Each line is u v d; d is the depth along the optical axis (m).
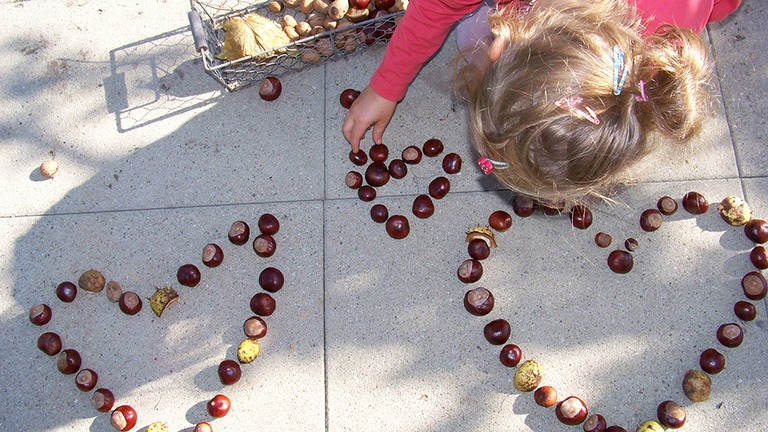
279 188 2.41
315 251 2.34
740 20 2.50
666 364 2.20
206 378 2.24
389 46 2.00
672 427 2.12
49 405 2.23
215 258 2.29
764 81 2.44
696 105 1.54
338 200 2.39
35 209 2.42
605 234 2.29
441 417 2.18
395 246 2.34
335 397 2.21
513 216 2.34
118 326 2.30
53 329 2.30
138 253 2.36
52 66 2.56
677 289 2.26
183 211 2.40
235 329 2.28
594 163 1.49
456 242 2.34
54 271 2.35
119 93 2.53
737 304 2.21
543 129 1.47
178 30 2.58
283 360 2.24
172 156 2.45
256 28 2.36
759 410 2.14
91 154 2.46
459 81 2.41
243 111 2.49
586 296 2.27
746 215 2.26
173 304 2.30
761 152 2.38
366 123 2.23
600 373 2.20
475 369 2.21
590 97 1.43
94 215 2.40
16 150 2.48
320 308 2.29
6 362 2.28
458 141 2.43
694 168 2.36
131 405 2.22
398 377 2.22
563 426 2.16
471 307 2.21
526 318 2.26
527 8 1.75
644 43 1.51
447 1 1.77
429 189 2.35
